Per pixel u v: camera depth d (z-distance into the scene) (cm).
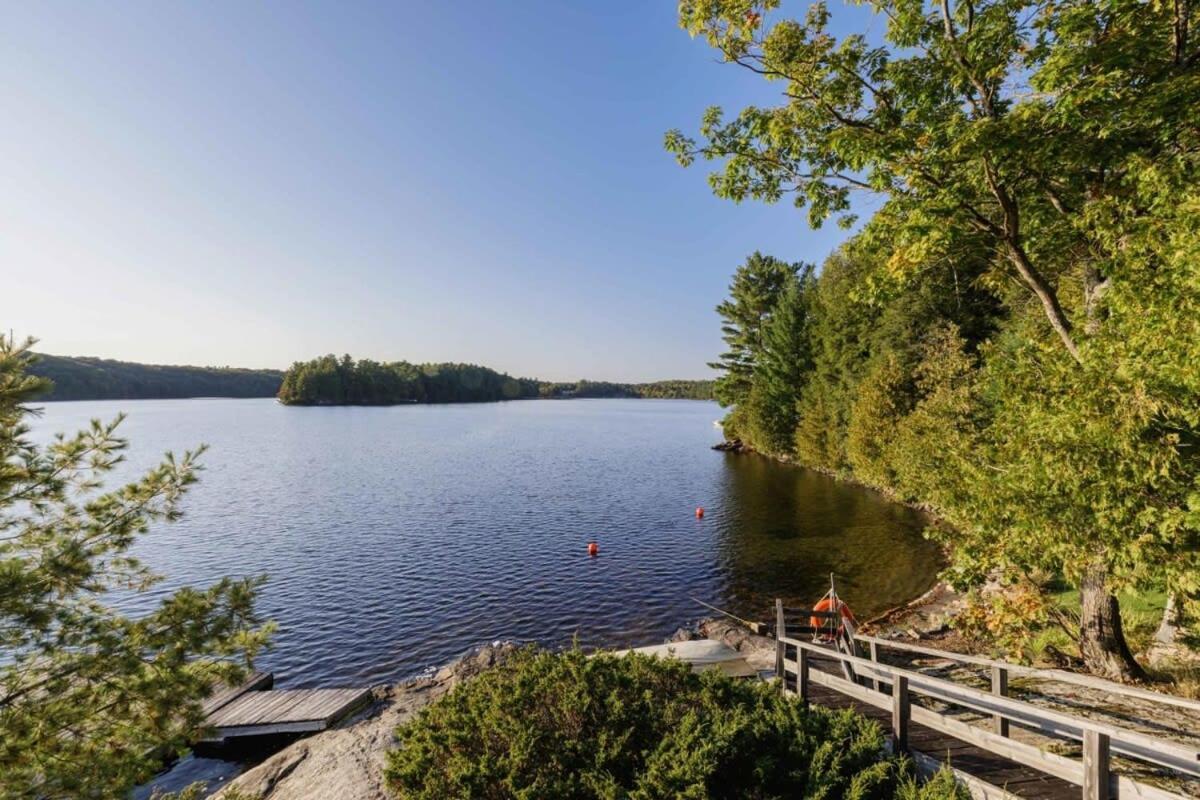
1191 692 902
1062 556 802
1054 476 761
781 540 2792
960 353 2692
